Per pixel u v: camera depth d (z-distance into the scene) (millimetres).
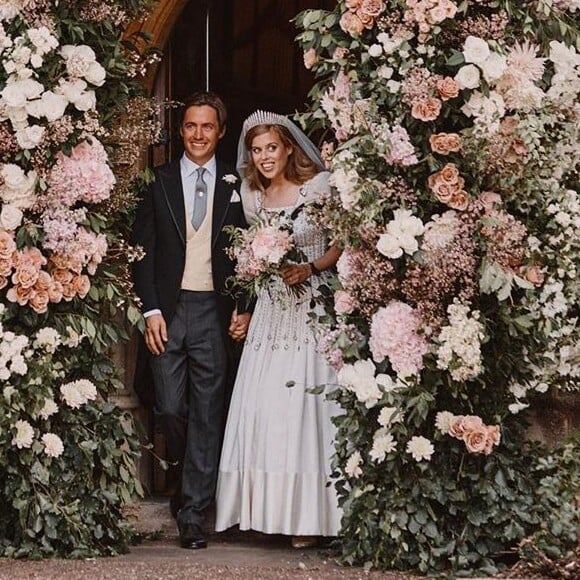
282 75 8398
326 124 6305
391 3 6008
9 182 6125
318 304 6652
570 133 6094
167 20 7363
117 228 6750
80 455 6367
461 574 5859
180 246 6836
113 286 6488
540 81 6145
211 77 8062
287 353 6699
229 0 8117
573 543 5930
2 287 6188
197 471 6793
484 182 5973
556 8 6168
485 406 6129
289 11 8367
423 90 5867
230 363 6918
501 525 6020
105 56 6488
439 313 5953
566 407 6734
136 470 7355
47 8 6254
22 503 6203
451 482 6031
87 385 6320
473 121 5980
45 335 6215
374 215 5902
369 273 5980
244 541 7004
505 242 5852
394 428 5965
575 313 6371
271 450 6602
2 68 6211
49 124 6168
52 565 6020
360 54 6133
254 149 6797
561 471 6152
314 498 6574
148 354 7004
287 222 6648
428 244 5859
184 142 6926
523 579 5738
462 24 5980
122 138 6559
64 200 6227
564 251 6023
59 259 6281
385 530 5980
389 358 5988
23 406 6156
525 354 6141
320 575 5871
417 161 5898
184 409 6852
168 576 5770
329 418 6676
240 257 6516
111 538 6461
